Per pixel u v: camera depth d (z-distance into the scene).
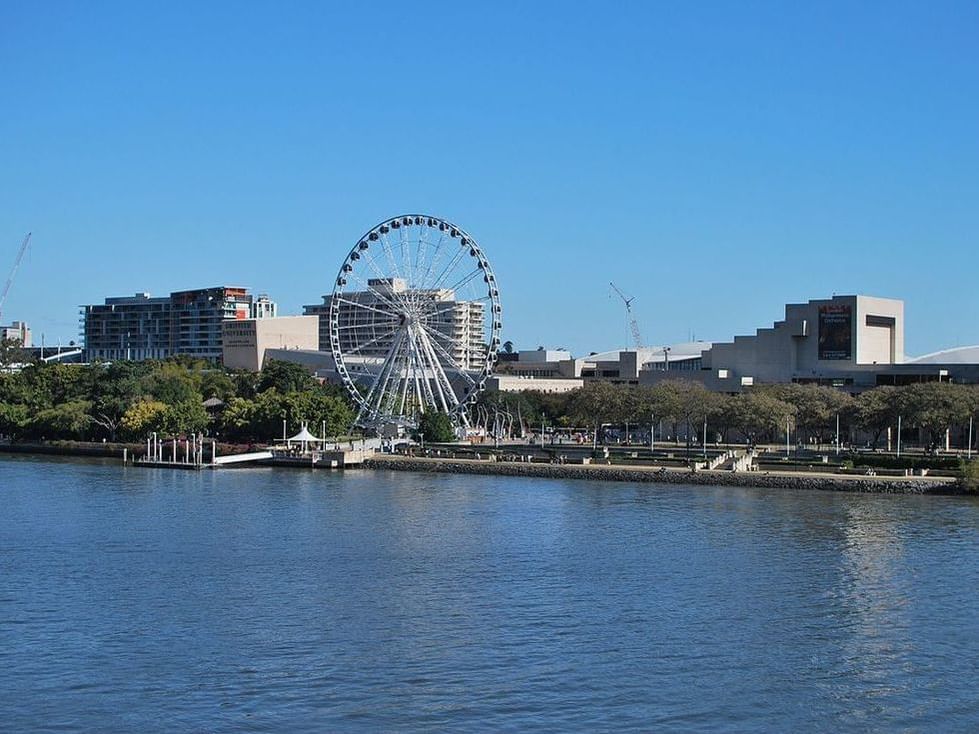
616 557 168.25
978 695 107.81
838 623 131.25
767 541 181.75
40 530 190.50
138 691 106.69
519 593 144.88
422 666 114.12
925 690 109.00
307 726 98.50
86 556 167.12
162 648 119.62
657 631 127.38
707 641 123.62
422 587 147.88
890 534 188.50
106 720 99.75
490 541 181.88
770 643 123.06
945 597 143.38
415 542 180.75
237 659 115.94
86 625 128.38
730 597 143.12
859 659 117.88
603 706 103.75
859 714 102.81
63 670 112.50
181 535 186.00
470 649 119.94
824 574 156.38
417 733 97.12
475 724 99.19
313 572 156.75
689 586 149.00
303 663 115.00
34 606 136.75
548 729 98.25
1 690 106.88
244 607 136.75
